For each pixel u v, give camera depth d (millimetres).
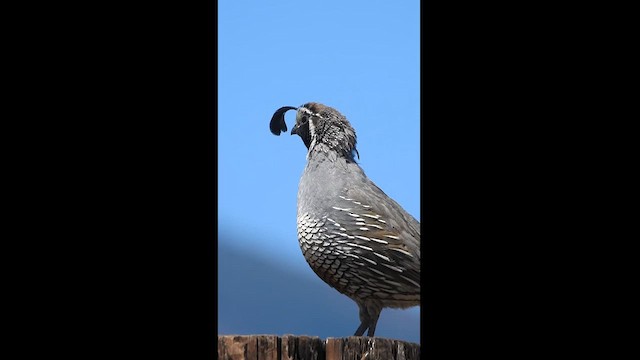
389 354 9797
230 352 9375
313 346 9594
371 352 9750
